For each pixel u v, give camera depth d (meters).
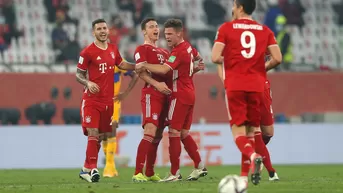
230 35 29.22
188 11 96.88
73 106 73.12
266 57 37.16
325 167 63.25
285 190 30.14
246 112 29.31
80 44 89.94
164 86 37.03
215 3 97.88
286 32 85.56
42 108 71.69
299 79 78.19
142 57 37.56
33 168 65.50
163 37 86.44
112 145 47.91
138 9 94.38
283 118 75.75
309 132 72.44
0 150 65.44
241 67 29.12
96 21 39.34
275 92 77.69
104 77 39.41
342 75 79.00
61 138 66.62
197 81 75.38
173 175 38.19
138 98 73.81
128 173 53.19
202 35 93.38
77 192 30.31
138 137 67.06
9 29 88.88
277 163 71.38
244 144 28.25
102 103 39.44
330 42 97.81
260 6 99.19
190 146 39.06
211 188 31.17
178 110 37.59
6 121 70.88
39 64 80.00
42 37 90.38
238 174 51.78
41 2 93.19
